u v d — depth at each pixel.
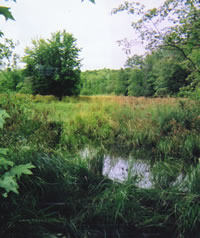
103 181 3.34
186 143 4.86
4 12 1.56
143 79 30.67
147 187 3.12
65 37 22.88
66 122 6.52
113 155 4.73
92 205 2.65
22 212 2.40
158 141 5.38
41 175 3.00
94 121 7.14
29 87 21.00
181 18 6.91
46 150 3.96
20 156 3.14
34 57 22.91
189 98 7.59
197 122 5.74
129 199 2.73
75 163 3.53
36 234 2.15
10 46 7.69
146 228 2.34
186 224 2.32
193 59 7.73
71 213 2.53
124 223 2.41
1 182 1.77
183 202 2.64
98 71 56.66
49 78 22.27
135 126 6.28
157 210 2.61
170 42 7.15
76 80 23.58
